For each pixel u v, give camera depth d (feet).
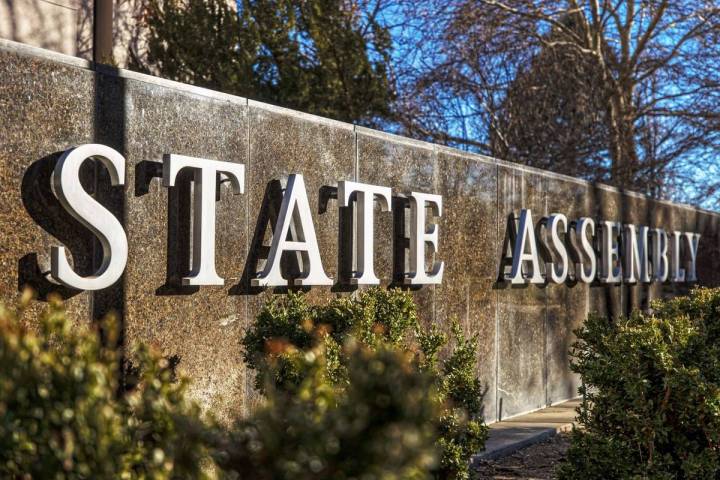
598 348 19.04
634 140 60.70
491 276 29.12
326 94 40.68
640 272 39.81
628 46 62.34
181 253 17.47
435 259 26.16
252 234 19.34
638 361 17.29
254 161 19.45
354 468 7.38
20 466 7.98
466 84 54.54
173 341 17.25
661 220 43.86
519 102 53.88
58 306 9.70
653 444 17.21
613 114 57.36
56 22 37.86
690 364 17.70
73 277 14.92
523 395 30.81
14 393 7.92
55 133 15.11
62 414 7.96
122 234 15.75
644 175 60.54
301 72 39.63
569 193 34.73
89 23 39.83
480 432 17.58
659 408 17.33
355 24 46.80
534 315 31.71
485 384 28.48
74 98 15.46
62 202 14.92
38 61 14.85
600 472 17.57
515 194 30.71
